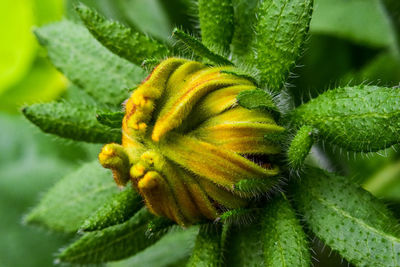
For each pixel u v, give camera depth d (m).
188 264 0.13
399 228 0.13
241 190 0.12
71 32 0.15
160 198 0.12
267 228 0.13
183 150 0.12
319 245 0.15
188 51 0.13
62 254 0.14
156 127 0.12
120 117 0.13
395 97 0.13
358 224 0.13
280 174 0.13
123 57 0.14
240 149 0.12
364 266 0.13
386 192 0.16
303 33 0.13
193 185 0.12
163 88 0.12
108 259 0.14
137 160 0.12
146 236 0.14
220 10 0.14
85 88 0.14
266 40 0.13
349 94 0.13
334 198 0.13
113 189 0.14
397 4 0.16
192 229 0.14
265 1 0.13
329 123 0.13
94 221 0.13
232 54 0.14
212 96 0.12
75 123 0.14
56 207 0.15
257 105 0.13
